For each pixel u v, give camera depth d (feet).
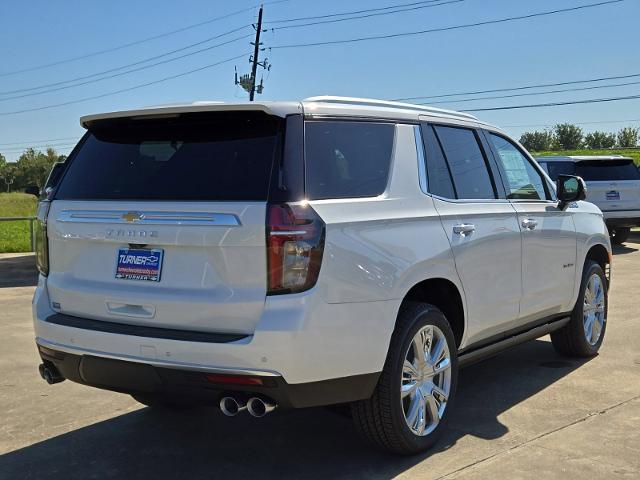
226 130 12.19
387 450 13.08
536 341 22.67
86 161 13.56
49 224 13.37
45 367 13.34
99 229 12.46
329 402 11.62
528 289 16.63
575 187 18.08
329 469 12.83
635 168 50.19
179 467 13.12
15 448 14.16
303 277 11.00
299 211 11.13
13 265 47.14
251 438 14.53
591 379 18.04
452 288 14.12
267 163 11.50
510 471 12.35
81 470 13.05
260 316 10.98
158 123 12.89
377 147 13.17
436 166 14.38
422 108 14.93
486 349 15.55
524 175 17.70
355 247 11.70
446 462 12.88
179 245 11.62
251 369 10.90
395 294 12.30
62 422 15.65
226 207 11.29
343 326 11.44
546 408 15.80
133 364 11.73
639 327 24.11
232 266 11.21
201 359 11.14
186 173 12.09
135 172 12.69
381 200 12.66
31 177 405.59
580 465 12.55
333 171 12.07
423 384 13.34
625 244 53.88
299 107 12.03
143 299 11.87
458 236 14.08
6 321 27.45
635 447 13.37
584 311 19.86
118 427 15.30
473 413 15.60
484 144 16.38
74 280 12.96
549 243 17.54
